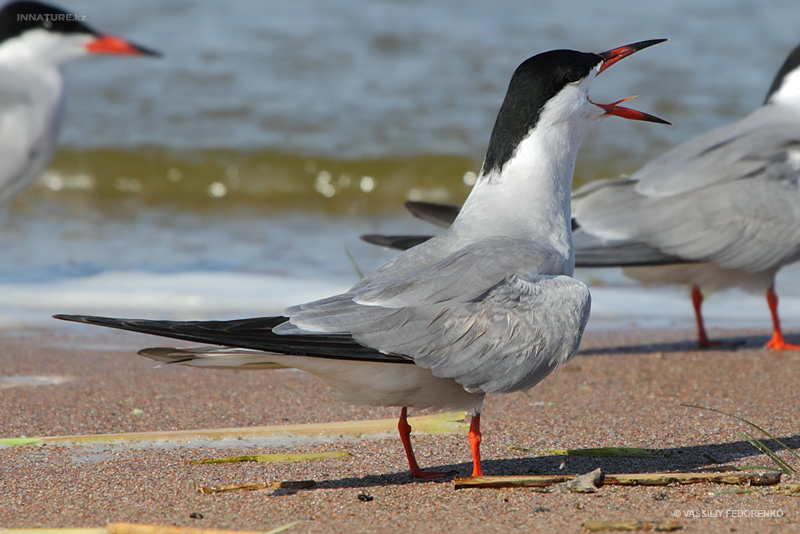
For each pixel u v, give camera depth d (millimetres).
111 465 7418
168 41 24047
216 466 7426
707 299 14383
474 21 25688
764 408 9133
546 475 7031
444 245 7336
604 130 20312
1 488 6902
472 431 7105
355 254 15422
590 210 12117
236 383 9938
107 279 13875
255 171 19750
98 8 25547
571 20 25750
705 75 22594
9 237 15953
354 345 6391
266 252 15461
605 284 14898
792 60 12891
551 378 10344
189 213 18172
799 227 11617
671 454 7699
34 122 13391
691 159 12125
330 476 7203
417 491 6836
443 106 21500
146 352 6332
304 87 22281
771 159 11859
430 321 6562
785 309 13766
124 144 20188
